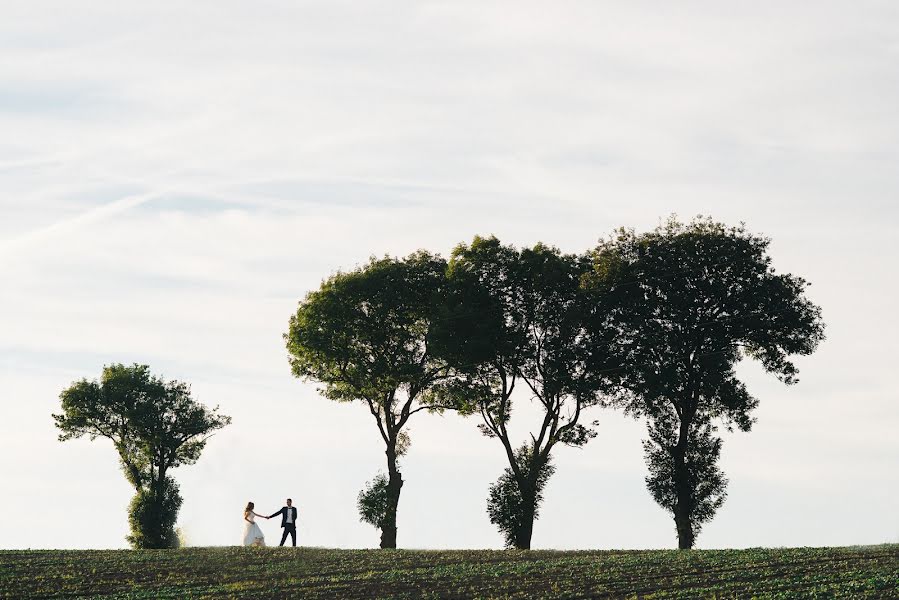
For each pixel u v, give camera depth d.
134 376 89.31
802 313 65.44
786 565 38.09
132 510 86.69
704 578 35.84
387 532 66.12
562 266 67.31
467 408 67.19
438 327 66.19
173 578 40.22
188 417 89.25
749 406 64.44
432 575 39.62
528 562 43.31
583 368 66.69
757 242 67.00
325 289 69.81
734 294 65.25
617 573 38.16
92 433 88.94
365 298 68.50
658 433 65.56
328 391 71.31
